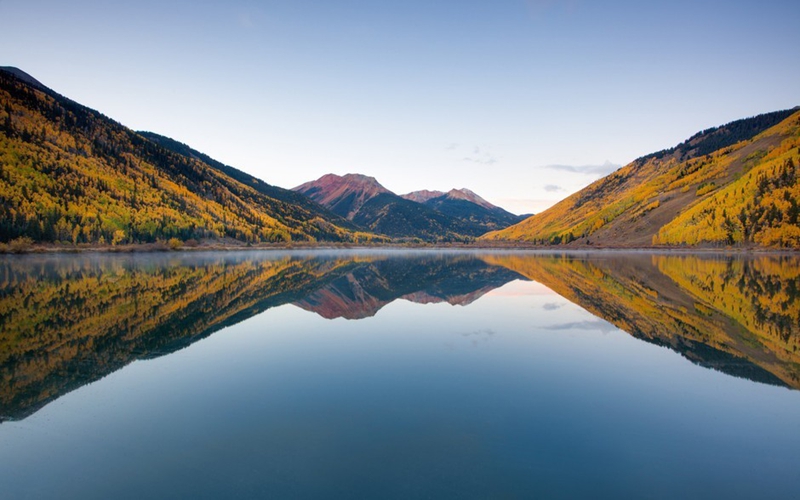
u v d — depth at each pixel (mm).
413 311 27500
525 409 11719
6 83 162250
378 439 9922
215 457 9125
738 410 11750
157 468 8695
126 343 18969
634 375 14672
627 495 7793
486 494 7762
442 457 9102
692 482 8242
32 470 8664
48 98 176125
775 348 18141
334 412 11461
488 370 15203
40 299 31094
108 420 10992
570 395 12789
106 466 8789
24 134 136625
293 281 46125
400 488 7922
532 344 18891
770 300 30969
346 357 16844
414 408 11734
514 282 44969
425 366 15641
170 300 31234
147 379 14188
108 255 92125
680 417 11281
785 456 9273
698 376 14625
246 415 11273
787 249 105312
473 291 37781
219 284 41812
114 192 132375
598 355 17125
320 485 8023
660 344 18844
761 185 125750
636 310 27547
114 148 171875
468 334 20812
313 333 21047
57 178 122625
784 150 159000
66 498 7699
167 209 142875
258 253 129000
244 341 19438
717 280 44594
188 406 11906
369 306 29500
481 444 9688
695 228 133875
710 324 22953
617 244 173750
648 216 185500
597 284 42219
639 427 10641
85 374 14734
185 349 18016
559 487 8008
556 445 9680
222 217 170500
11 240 88562
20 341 19250
